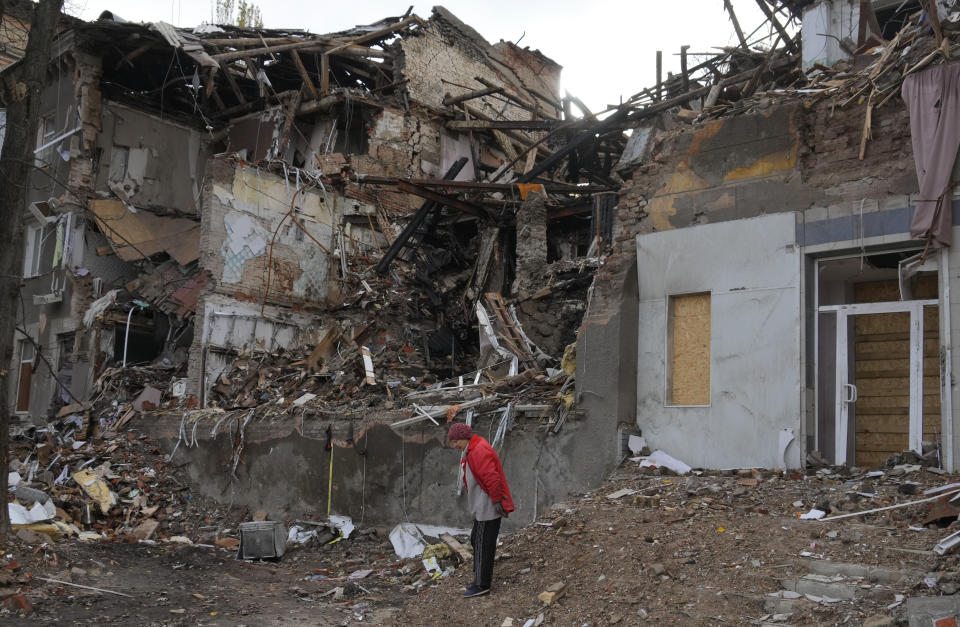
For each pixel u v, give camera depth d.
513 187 18.62
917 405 9.32
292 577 10.23
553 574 7.64
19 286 9.56
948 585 5.95
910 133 9.31
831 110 9.98
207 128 23.52
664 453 10.65
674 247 11.01
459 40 25.41
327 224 20.75
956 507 7.29
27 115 9.66
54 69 21.36
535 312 17.48
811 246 9.88
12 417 20.50
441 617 7.23
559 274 17.72
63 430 17.16
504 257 20.42
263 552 11.55
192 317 18.12
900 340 9.84
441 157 23.95
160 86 22.39
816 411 9.80
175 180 22.39
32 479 14.59
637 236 11.41
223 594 8.90
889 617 5.69
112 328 19.33
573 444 10.98
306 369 17.58
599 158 20.69
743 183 10.55
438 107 24.12
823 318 10.12
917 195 9.18
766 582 6.66
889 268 9.95
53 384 19.69
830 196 9.84
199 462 15.63
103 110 20.88
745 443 10.03
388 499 12.81
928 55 9.32
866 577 6.46
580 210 19.12
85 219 19.81
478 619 7.04
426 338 19.59
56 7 10.01
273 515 14.29
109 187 20.80
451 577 8.25
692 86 18.30
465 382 14.77
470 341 20.36
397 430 12.87
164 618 7.69
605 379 10.95
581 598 7.02
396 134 22.88
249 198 18.84
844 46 13.16
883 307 9.66
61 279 19.78
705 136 11.00
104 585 8.77
